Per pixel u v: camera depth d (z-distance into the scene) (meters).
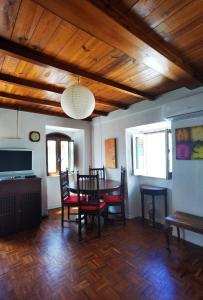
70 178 4.98
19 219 3.20
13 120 3.69
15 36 1.59
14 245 2.66
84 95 1.91
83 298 1.66
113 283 1.85
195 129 2.67
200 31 1.56
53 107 3.72
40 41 1.67
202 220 2.40
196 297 1.66
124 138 3.93
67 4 1.12
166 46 1.75
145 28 1.51
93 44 1.73
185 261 2.22
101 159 4.61
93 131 4.89
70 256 2.35
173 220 2.43
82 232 3.10
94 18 1.25
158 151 3.81
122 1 1.25
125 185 3.84
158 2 1.27
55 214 4.12
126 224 3.46
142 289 1.76
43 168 4.02
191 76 2.19
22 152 3.58
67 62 2.04
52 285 1.82
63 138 4.98
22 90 2.84
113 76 2.42
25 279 1.91
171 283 1.84
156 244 2.66
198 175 2.64
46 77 2.40
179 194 2.87
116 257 2.32
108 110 4.18
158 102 3.21
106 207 3.59
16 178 3.32
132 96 3.26
